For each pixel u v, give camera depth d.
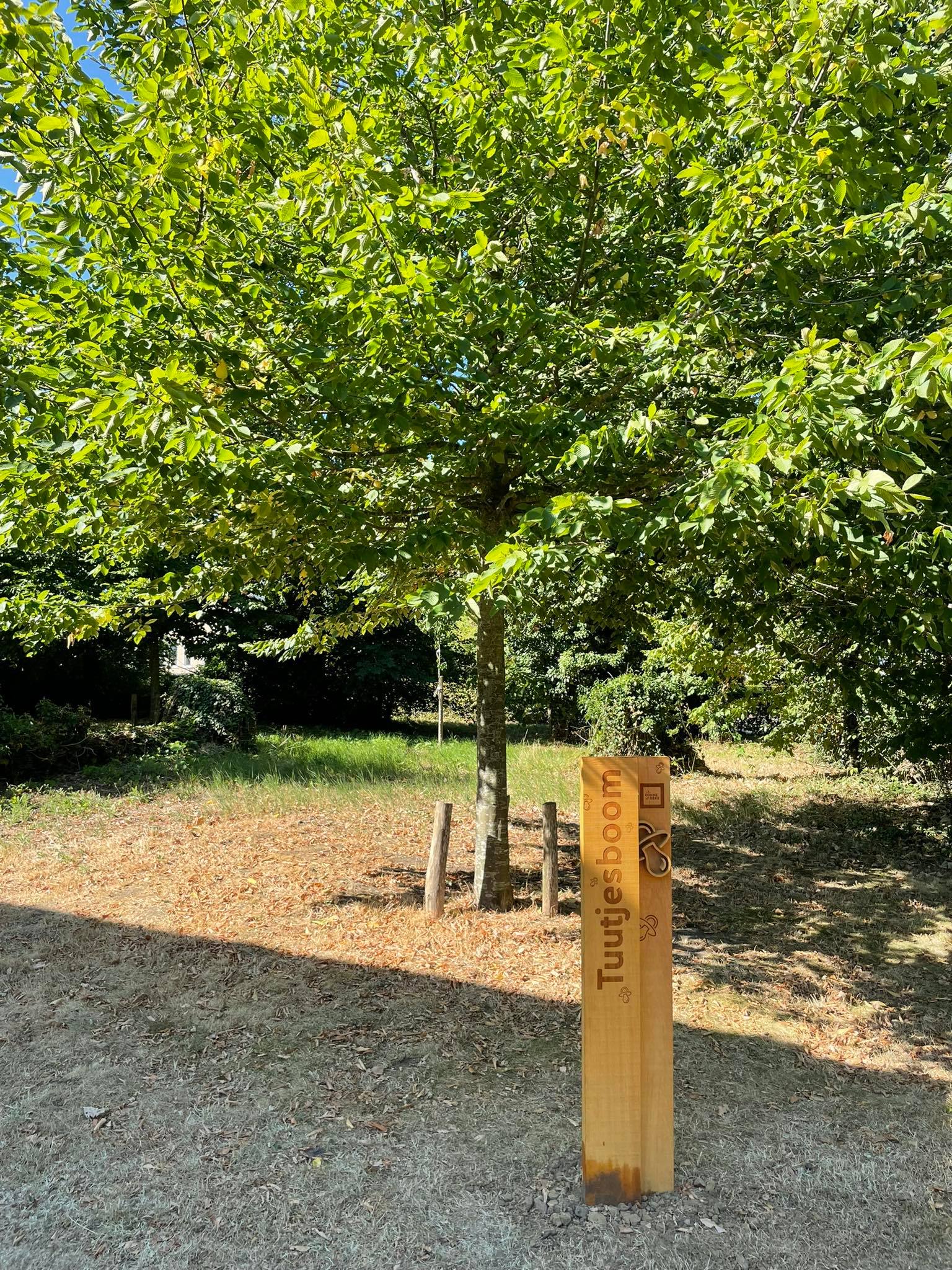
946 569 4.21
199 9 3.43
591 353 4.48
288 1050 4.31
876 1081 4.16
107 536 5.67
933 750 7.67
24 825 9.08
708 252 4.07
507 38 4.20
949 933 6.21
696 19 3.62
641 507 3.92
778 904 6.84
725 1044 4.50
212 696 14.91
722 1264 2.91
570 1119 3.75
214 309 4.30
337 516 4.46
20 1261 2.87
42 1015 4.69
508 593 4.26
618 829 3.19
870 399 3.67
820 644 7.67
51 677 16.62
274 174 4.79
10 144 3.51
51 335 4.36
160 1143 3.54
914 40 4.06
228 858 7.90
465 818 9.76
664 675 12.94
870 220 3.78
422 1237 3.02
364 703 22.61
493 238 5.16
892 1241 3.03
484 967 5.34
